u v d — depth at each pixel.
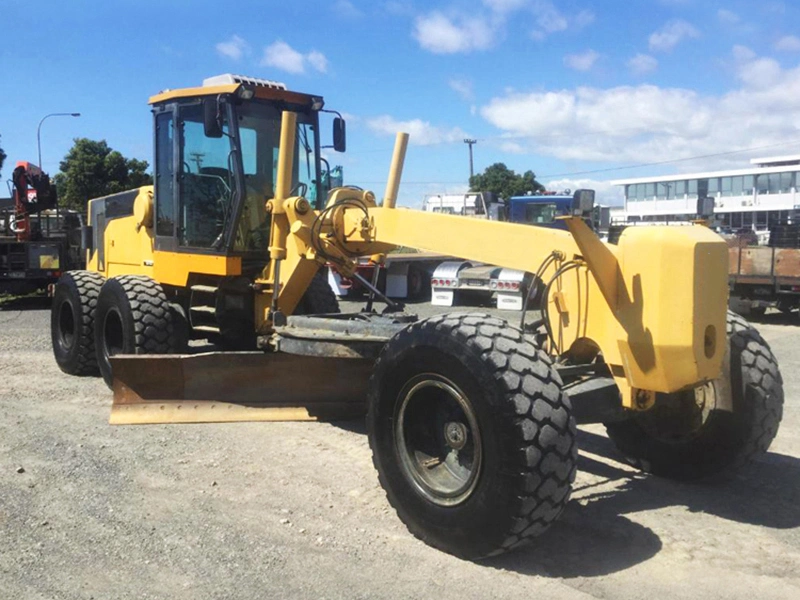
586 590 3.60
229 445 5.77
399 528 4.30
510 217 19.44
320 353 5.35
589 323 4.23
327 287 7.68
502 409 3.60
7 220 18.28
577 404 4.03
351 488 4.91
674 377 3.85
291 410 6.39
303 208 6.23
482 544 3.75
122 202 8.98
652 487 5.00
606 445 5.96
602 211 5.55
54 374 8.61
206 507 4.58
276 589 3.61
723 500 4.78
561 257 4.40
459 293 16.39
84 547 4.04
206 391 6.30
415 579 3.70
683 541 4.15
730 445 4.71
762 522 4.43
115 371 6.27
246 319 7.20
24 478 5.05
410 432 4.18
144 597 3.53
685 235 3.82
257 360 6.30
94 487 4.90
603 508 4.63
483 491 3.70
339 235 6.08
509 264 4.75
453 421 4.05
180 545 4.07
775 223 14.97
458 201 21.48
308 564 3.86
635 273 3.94
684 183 57.09
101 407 6.99
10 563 3.84
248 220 7.04
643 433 5.23
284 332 5.67
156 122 7.66
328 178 7.50
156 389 6.32
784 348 11.09
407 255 17.66
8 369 8.92
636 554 3.99
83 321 8.29
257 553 3.98
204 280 7.38
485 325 3.89
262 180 7.13
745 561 3.92
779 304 14.38
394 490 4.21
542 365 3.74
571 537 4.20
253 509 4.56
